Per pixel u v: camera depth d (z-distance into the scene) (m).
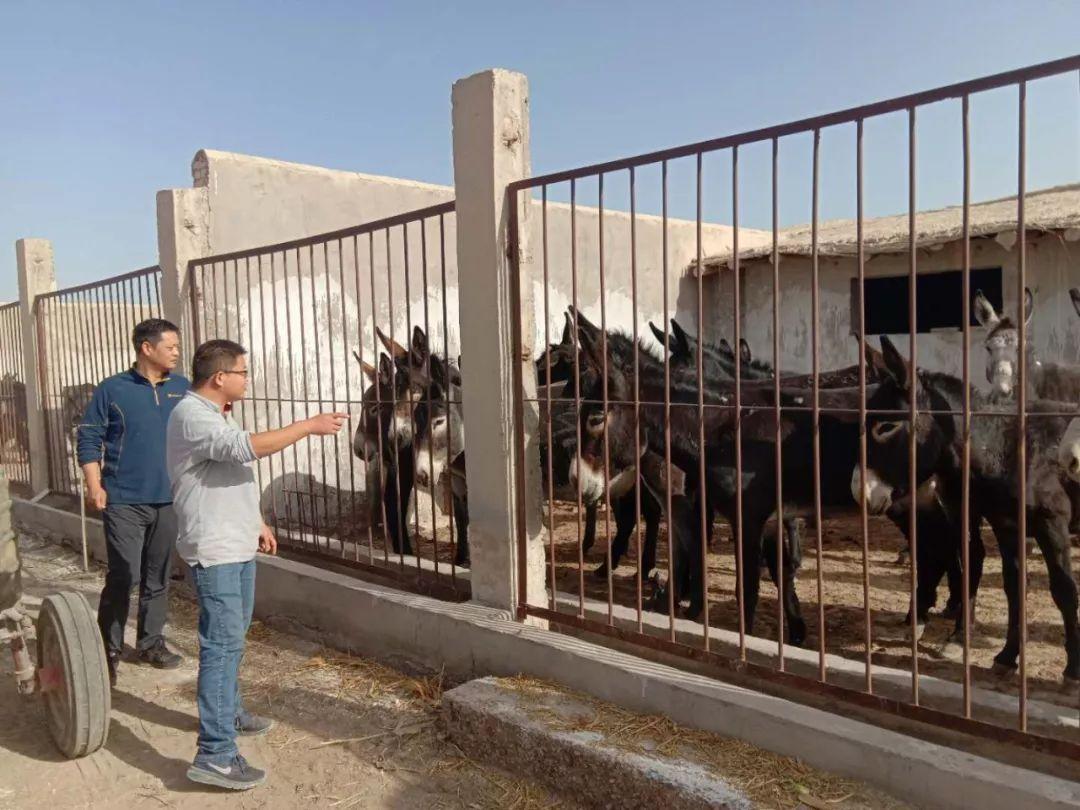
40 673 3.85
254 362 7.70
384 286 8.88
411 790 3.46
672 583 3.73
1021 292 2.55
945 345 10.38
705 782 2.88
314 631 5.32
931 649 4.72
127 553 4.74
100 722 3.76
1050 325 8.98
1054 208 9.57
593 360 5.14
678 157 3.43
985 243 9.56
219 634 3.51
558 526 8.50
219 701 3.52
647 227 12.28
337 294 8.47
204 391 3.56
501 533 4.34
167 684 4.80
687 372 5.26
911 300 2.82
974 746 2.93
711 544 7.48
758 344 12.32
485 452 4.37
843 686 3.38
